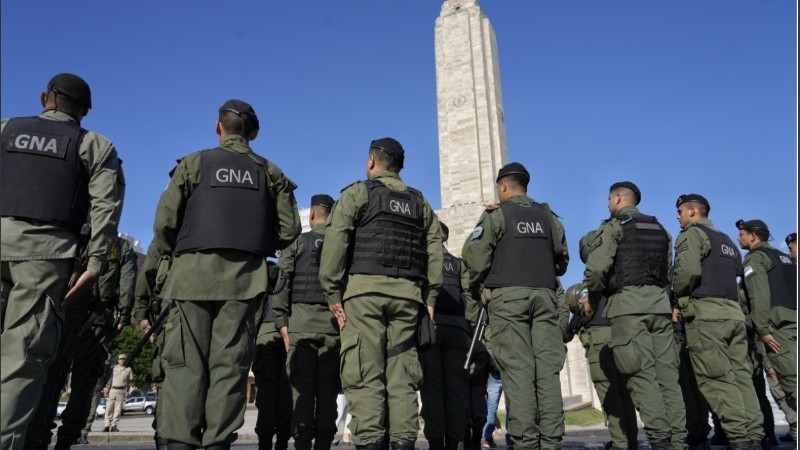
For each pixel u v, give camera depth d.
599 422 19.94
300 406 5.68
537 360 5.22
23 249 3.38
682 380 7.15
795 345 6.88
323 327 5.80
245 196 4.08
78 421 5.89
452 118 41.53
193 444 3.63
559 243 5.56
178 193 4.04
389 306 4.56
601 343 6.97
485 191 38.97
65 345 5.33
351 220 4.66
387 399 4.53
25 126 3.63
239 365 3.83
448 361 6.07
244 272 3.95
